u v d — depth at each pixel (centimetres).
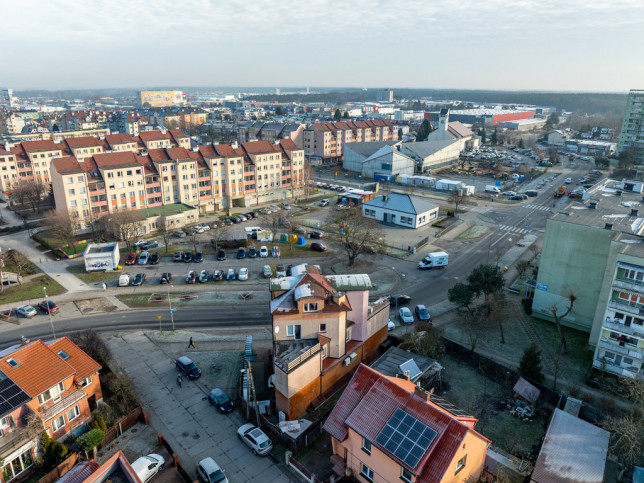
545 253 6450
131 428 4562
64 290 7706
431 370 5116
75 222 10262
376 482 3612
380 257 9188
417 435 3325
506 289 7700
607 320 5181
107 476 3114
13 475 3850
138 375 5431
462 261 8994
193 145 18462
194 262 8881
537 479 3606
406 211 11144
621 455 3919
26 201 12962
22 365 4272
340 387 5072
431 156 18462
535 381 5025
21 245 9850
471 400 4959
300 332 4903
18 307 7012
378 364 5153
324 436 4488
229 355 5869
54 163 10344
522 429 4525
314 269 5647
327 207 13100
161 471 4028
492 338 6203
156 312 6988
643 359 4966
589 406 4584
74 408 4472
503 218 11988
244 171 12938
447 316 6831
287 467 4125
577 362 5638
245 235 9825
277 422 4625
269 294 7581
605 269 5747
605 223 6047
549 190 15250
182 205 11688
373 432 3500
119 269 8575
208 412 4831
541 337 6216
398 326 6519
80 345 5603
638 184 7875
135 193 11175
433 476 3164
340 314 4897
